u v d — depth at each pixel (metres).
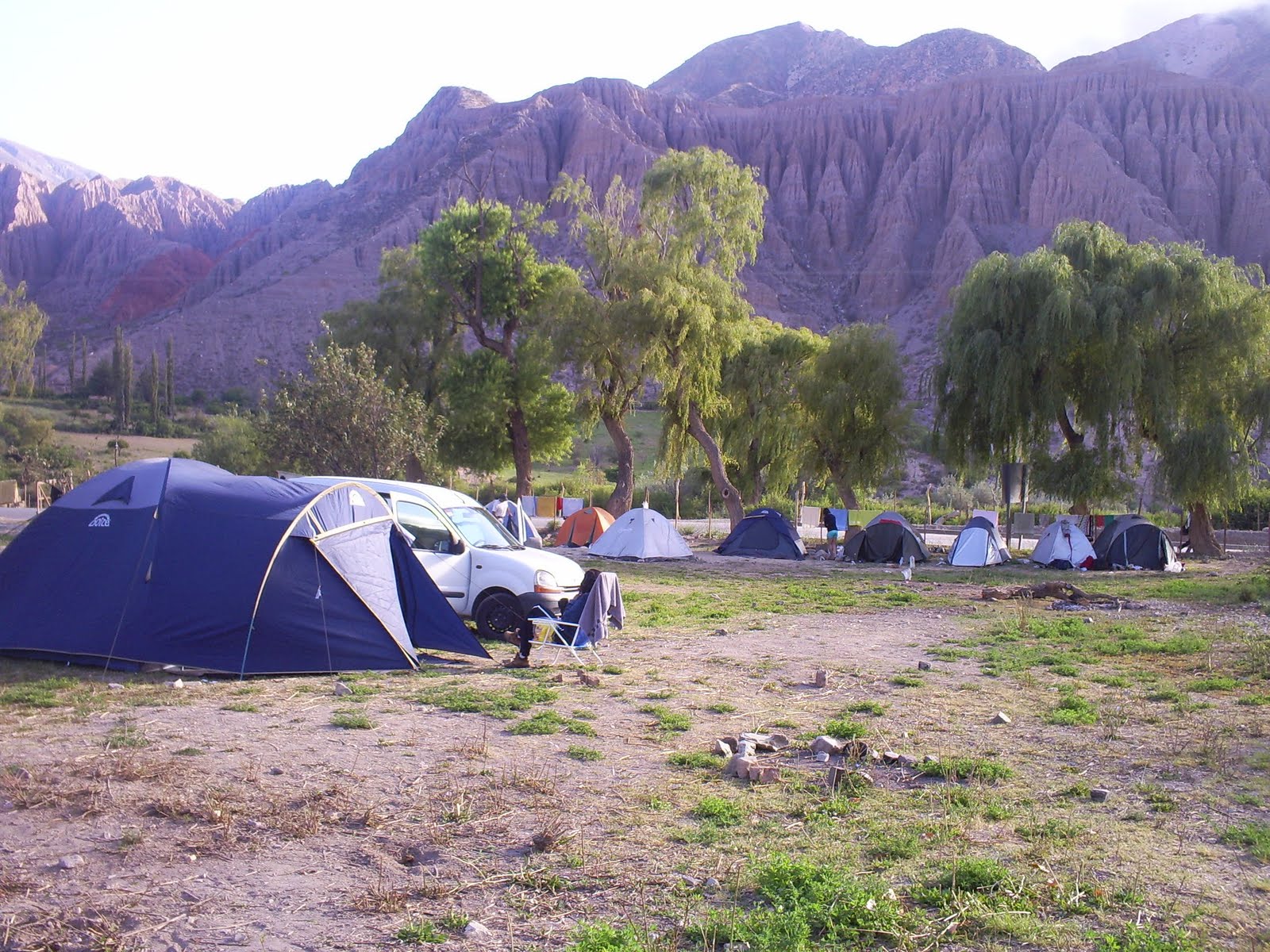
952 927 4.64
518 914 4.79
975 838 5.92
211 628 10.34
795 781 6.96
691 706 9.40
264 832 5.70
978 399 32.41
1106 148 170.12
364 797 6.36
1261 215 157.00
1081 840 5.89
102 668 10.32
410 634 11.66
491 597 13.38
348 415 26.38
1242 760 7.71
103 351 154.88
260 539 10.61
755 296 163.62
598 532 32.06
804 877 5.00
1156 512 50.25
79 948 4.32
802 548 30.98
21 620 10.62
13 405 85.81
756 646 13.23
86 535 10.80
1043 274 31.52
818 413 39.94
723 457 45.75
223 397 125.12
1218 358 32.00
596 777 6.96
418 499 13.80
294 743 7.60
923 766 7.32
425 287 43.72
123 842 5.47
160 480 10.97
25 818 5.78
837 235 181.75
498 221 42.66
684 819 6.15
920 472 79.25
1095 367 32.19
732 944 4.44
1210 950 4.45
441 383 42.88
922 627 15.61
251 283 173.25
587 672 10.85
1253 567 29.92
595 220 38.28
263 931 4.53
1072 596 19.45
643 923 4.67
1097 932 4.64
